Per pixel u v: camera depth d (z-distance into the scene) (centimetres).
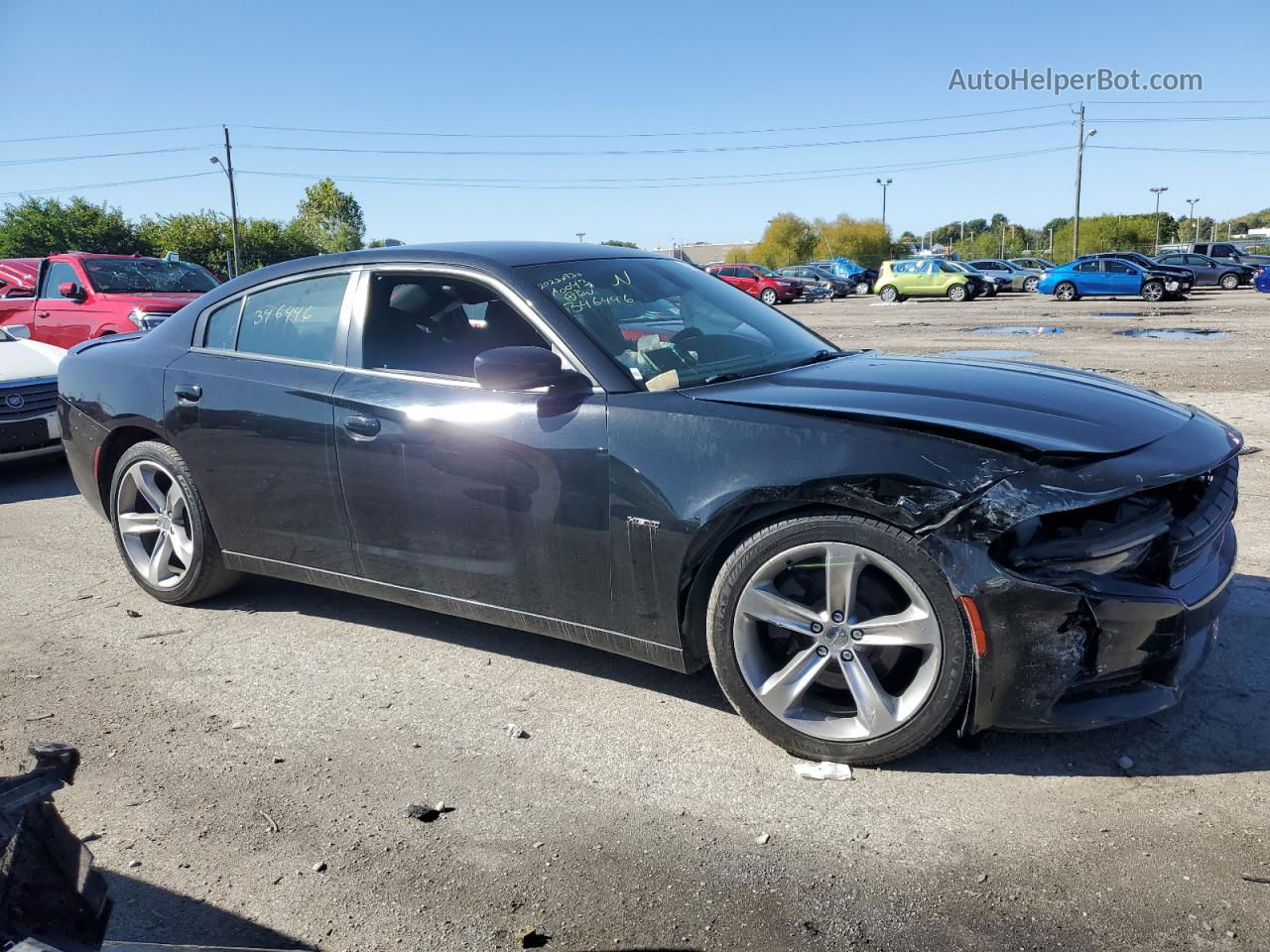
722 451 286
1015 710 266
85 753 314
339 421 362
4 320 1183
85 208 6069
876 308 3034
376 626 417
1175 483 271
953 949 213
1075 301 2981
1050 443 262
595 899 235
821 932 221
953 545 259
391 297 369
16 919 163
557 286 346
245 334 409
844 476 267
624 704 336
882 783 280
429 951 220
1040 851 246
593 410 310
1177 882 231
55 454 742
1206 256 3547
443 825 268
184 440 412
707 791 280
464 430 331
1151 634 267
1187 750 290
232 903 238
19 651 402
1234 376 1076
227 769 302
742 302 403
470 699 344
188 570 432
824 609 288
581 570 316
